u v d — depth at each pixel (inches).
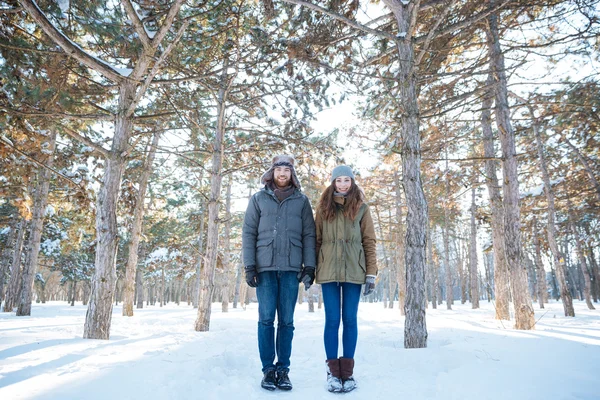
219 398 92.9
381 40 233.5
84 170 341.1
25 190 331.3
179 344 171.2
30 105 229.8
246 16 279.7
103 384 96.1
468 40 287.9
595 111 351.6
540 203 733.9
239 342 191.2
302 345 178.9
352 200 121.8
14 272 604.7
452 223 868.0
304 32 242.1
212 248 316.5
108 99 300.4
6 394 88.2
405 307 183.8
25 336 185.5
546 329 276.2
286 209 119.2
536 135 500.1
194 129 346.9
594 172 580.7
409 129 199.3
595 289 1193.4
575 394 91.9
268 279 114.4
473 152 558.9
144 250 1015.0
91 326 207.0
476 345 150.2
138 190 534.3
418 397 95.2
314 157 384.8
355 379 114.6
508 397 91.0
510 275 290.4
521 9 265.7
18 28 231.1
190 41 272.7
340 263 117.0
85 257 1106.1
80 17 210.1
